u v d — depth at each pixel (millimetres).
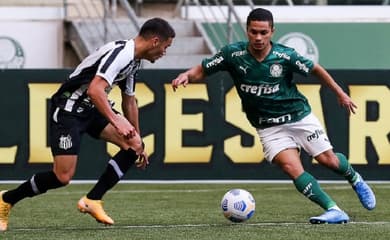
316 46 50562
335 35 50562
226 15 51781
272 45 25047
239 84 25406
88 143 39438
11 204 24859
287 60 24984
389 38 50562
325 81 25438
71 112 24062
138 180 39500
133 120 24984
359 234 23812
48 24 49594
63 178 24250
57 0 51375
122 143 24766
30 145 39156
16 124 39062
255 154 39562
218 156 39500
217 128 39344
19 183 39188
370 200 26531
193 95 39312
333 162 25859
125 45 23500
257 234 23844
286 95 25328
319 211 30062
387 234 23859
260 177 39656
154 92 39188
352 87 39250
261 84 25094
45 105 39062
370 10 51188
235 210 25734
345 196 35000
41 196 35062
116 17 53875
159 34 23531
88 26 50188
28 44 49375
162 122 39312
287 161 25453
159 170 39500
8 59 49156
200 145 39438
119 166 24688
